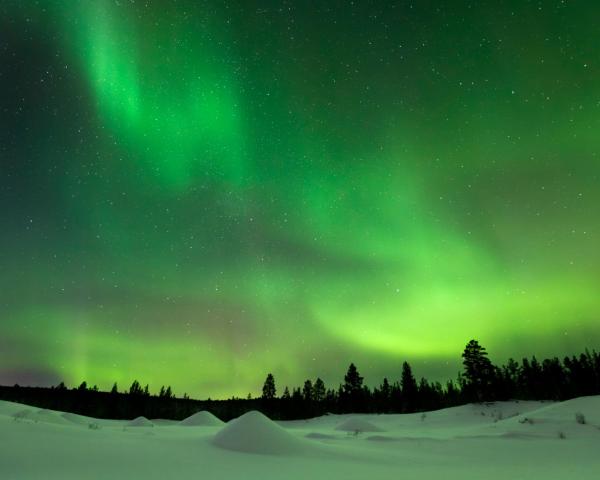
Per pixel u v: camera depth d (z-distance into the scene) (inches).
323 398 3732.8
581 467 533.0
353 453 666.8
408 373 3412.9
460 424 2097.7
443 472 480.1
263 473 419.5
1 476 336.2
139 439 649.6
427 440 961.5
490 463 586.6
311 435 1131.9
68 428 643.5
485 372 2721.5
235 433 671.8
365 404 3403.1
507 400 2647.6
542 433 1061.1
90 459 429.1
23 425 578.9
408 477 429.4
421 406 3255.4
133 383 4106.8
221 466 454.6
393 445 868.6
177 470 407.5
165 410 3523.6
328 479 397.1
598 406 1379.2
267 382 3732.8
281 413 3383.4
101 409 3351.4
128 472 378.0
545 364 3029.0
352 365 3614.7
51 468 374.0
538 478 432.1
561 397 2687.0
